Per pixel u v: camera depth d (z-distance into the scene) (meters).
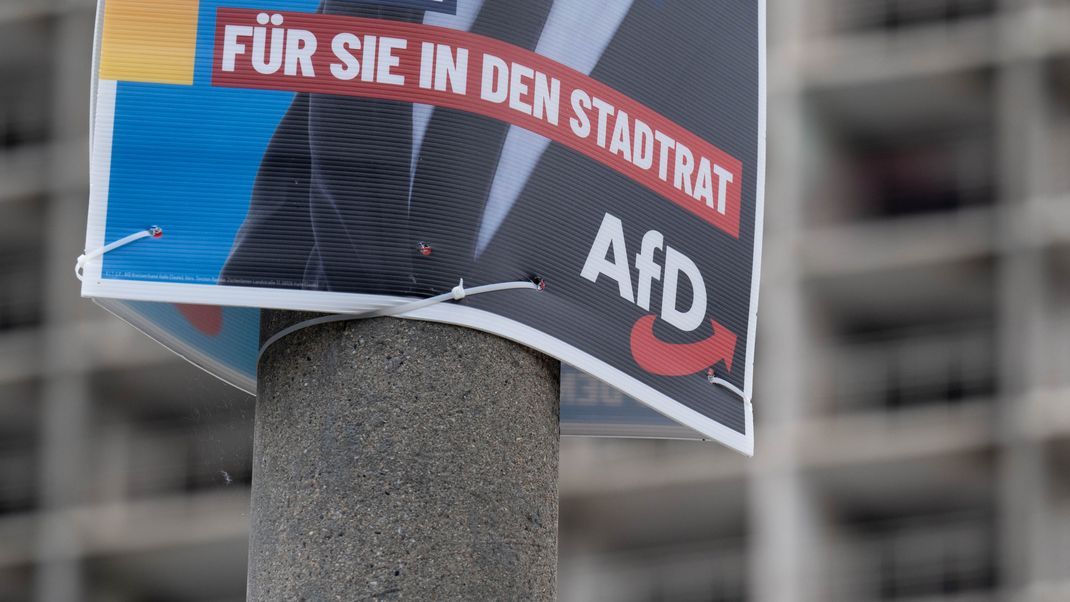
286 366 9.97
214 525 78.31
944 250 76.19
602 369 10.55
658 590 74.62
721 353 11.43
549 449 10.05
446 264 10.13
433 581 9.25
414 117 10.37
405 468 9.50
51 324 80.94
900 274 76.19
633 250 11.02
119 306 11.04
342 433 9.61
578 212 10.72
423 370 9.80
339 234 10.09
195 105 10.26
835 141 77.69
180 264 10.00
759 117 12.23
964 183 77.38
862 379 75.56
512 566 9.47
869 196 77.25
